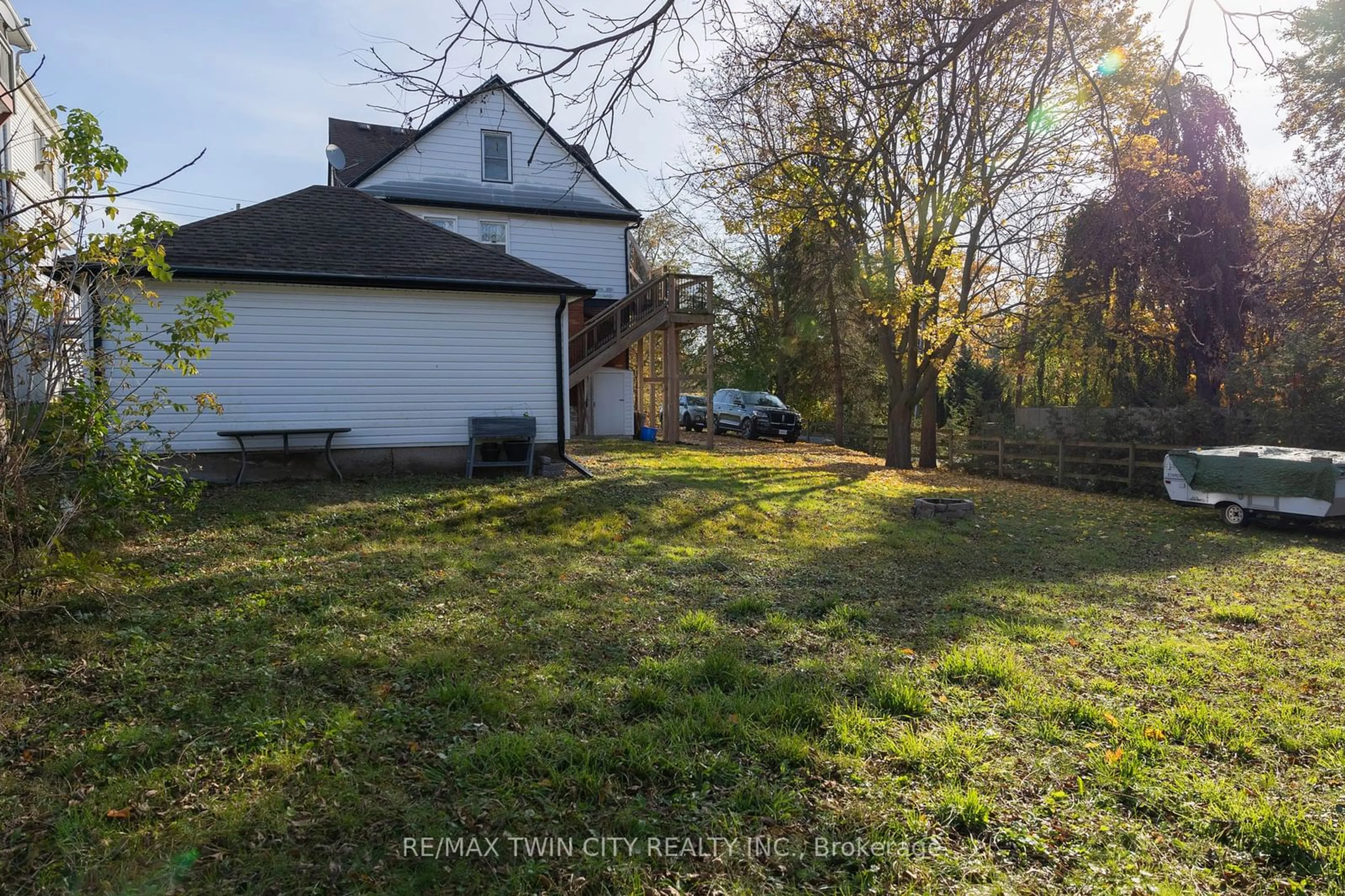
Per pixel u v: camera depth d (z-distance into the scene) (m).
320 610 5.77
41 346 5.42
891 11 5.81
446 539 8.59
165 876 2.72
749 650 5.32
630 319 19.88
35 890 2.63
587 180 21.67
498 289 12.26
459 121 20.55
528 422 12.45
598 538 8.99
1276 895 2.85
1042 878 2.90
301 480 11.46
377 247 12.39
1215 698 4.68
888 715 4.27
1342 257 17.11
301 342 11.55
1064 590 7.49
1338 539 11.31
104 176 5.38
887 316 18.14
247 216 12.24
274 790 3.27
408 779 3.41
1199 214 17.64
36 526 5.55
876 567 8.28
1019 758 3.82
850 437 28.23
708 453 18.77
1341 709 4.55
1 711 3.90
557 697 4.30
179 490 6.46
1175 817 3.35
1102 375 22.77
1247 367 16.02
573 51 4.28
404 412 12.21
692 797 3.38
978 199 15.65
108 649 4.81
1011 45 6.57
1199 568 8.90
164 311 10.77
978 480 18.14
